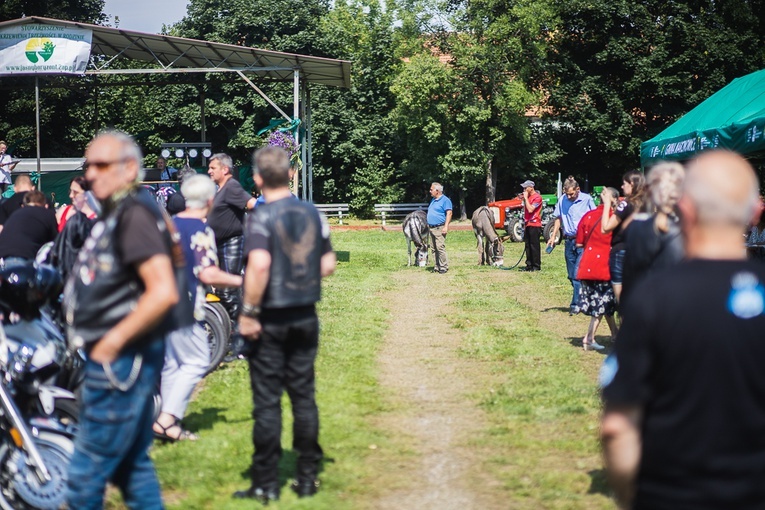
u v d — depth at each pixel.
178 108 41.84
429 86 38.69
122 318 3.64
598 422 6.65
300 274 4.89
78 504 3.68
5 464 4.50
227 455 5.84
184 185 6.23
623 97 42.81
